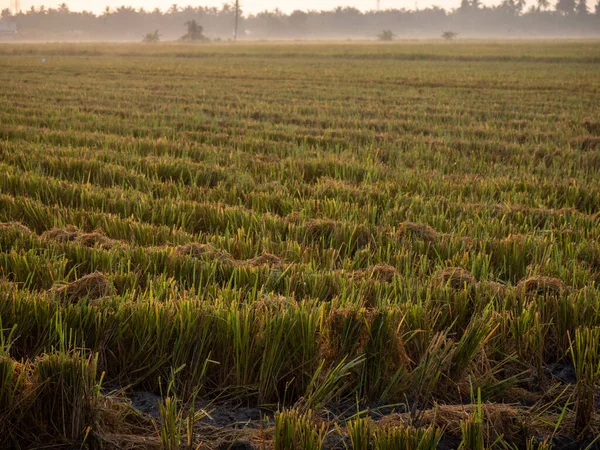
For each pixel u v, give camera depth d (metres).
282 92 19.09
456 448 2.43
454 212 5.70
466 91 20.19
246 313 2.93
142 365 2.93
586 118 12.95
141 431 2.51
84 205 5.91
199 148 8.84
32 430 2.42
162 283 3.52
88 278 3.55
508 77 25.55
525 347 3.16
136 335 2.98
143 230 4.89
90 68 30.80
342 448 2.40
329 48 57.00
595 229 5.08
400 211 5.54
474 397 2.89
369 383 2.83
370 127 12.25
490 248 4.59
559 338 3.31
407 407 2.68
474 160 8.44
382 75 26.64
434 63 37.69
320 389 2.64
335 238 4.91
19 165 7.80
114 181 6.98
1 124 11.01
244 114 13.73
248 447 2.36
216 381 2.92
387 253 4.43
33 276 3.80
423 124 12.15
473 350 2.92
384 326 2.85
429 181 6.91
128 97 16.97
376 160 8.16
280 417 2.27
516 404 2.85
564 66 34.50
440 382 2.89
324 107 14.94
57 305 3.09
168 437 2.28
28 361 2.71
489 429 2.49
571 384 3.03
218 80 23.91
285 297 3.32
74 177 7.23
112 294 3.29
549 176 7.62
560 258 4.18
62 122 11.60
